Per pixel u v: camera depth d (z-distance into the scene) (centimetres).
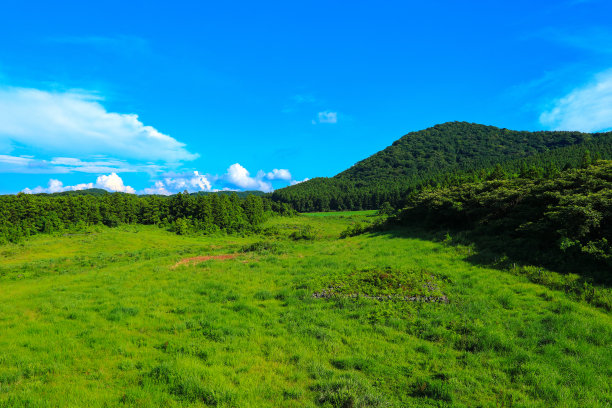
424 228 3650
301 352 1024
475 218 3088
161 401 755
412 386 822
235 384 842
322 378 860
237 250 3803
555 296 1392
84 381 859
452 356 975
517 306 1317
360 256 2561
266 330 1220
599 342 1004
